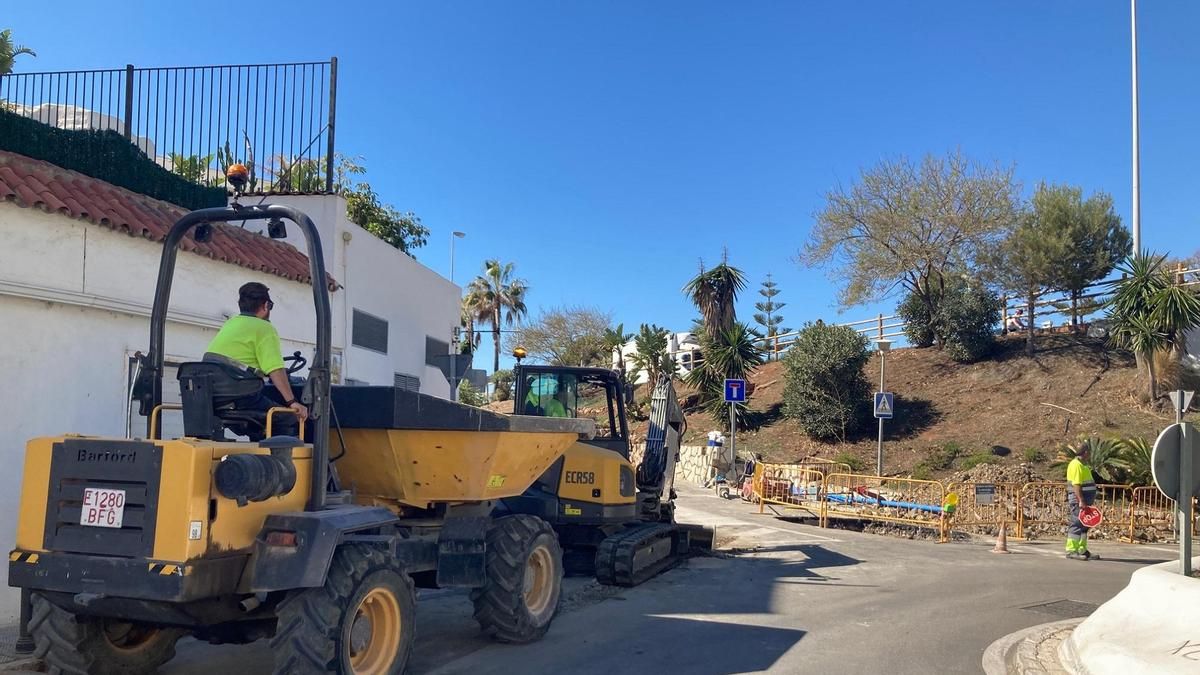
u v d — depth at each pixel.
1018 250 28.55
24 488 5.14
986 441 23.28
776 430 27.86
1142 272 22.83
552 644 7.52
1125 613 6.97
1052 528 16.80
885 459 23.89
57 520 5.02
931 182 29.39
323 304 5.57
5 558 7.34
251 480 4.86
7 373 7.44
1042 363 26.81
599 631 8.05
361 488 7.16
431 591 9.70
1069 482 13.98
